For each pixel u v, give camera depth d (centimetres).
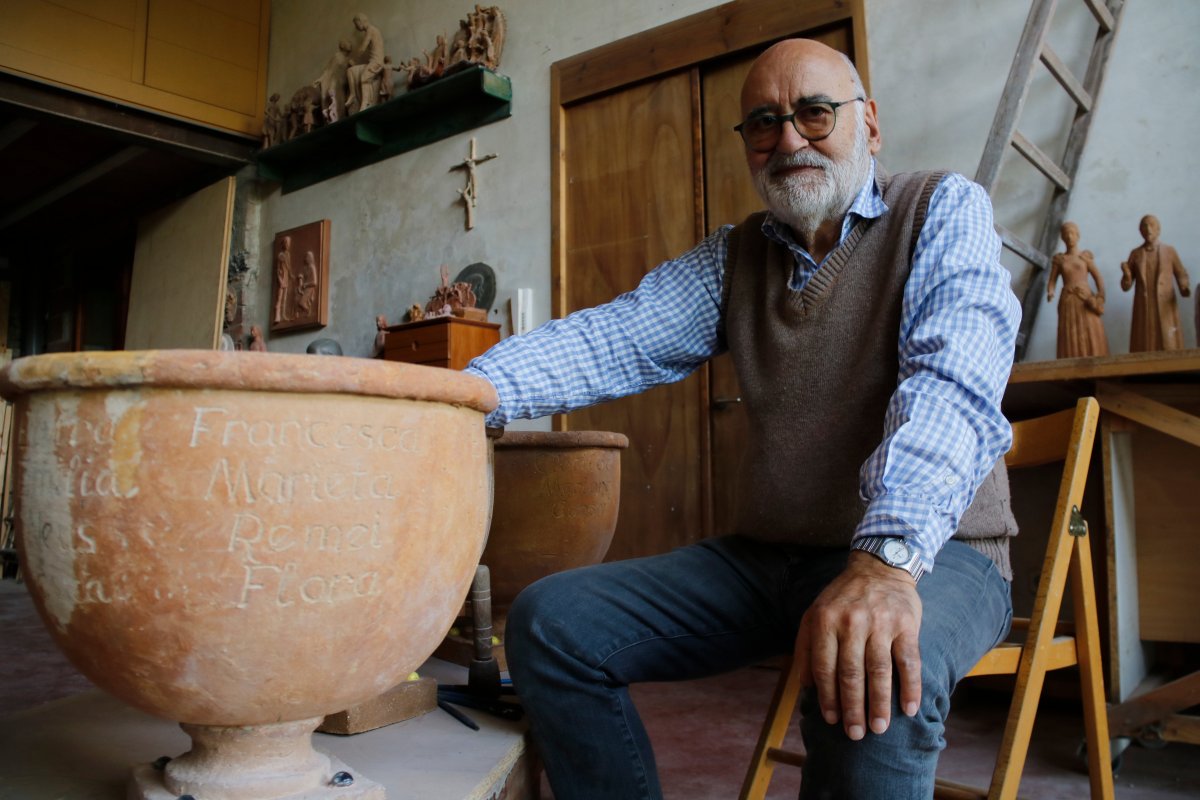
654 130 390
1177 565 211
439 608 95
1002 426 112
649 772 129
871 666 92
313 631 83
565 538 203
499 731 146
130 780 104
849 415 137
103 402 79
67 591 81
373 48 531
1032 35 243
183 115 585
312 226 555
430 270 482
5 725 143
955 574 123
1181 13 261
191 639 80
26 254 868
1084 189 273
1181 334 241
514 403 146
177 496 78
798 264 149
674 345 163
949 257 129
